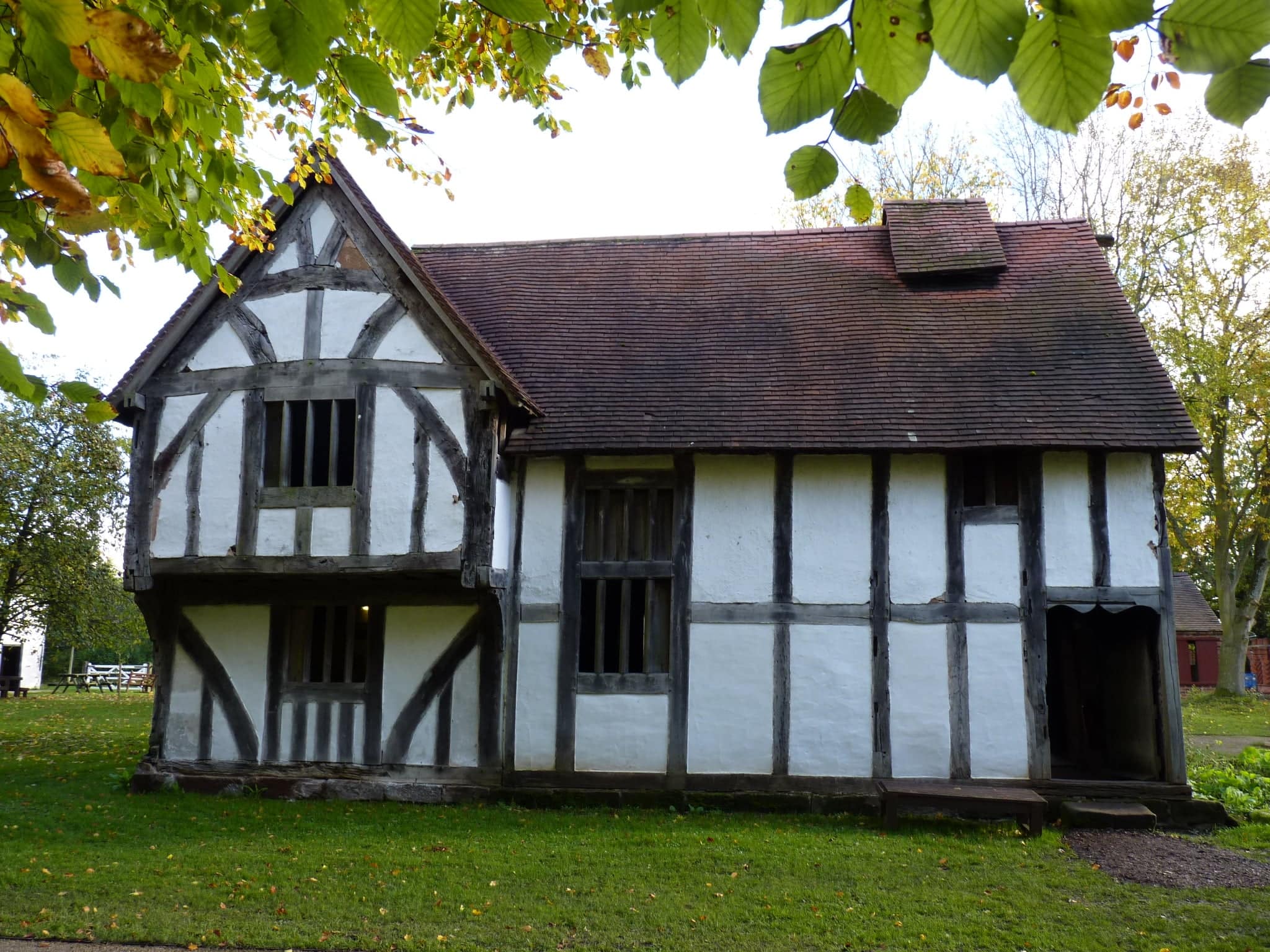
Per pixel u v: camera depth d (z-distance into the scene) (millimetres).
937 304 12500
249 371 10641
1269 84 1864
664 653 10594
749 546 10586
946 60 1858
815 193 2455
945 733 10055
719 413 10898
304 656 11055
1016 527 10273
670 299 13188
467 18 7082
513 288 13594
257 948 6000
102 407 2959
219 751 10891
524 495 10898
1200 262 21062
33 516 26406
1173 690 9867
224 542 10359
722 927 6379
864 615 10336
